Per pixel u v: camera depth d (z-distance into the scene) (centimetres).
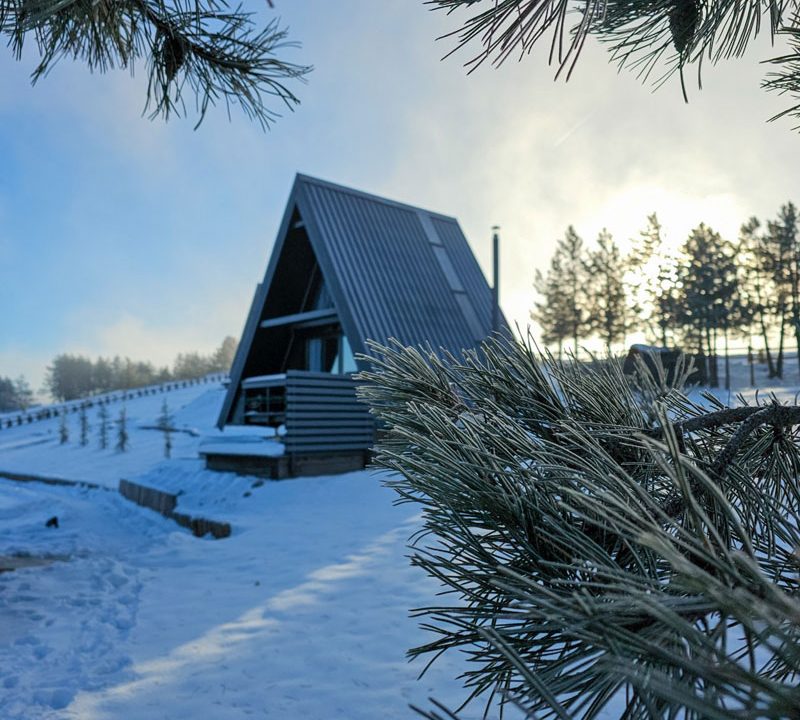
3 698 369
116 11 213
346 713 332
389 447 123
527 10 99
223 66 248
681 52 137
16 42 196
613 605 63
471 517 92
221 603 551
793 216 3912
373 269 1706
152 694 370
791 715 42
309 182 1759
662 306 4312
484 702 332
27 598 586
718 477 94
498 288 1856
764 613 46
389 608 489
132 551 822
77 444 3934
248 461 1388
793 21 145
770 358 4081
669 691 46
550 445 99
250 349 1928
